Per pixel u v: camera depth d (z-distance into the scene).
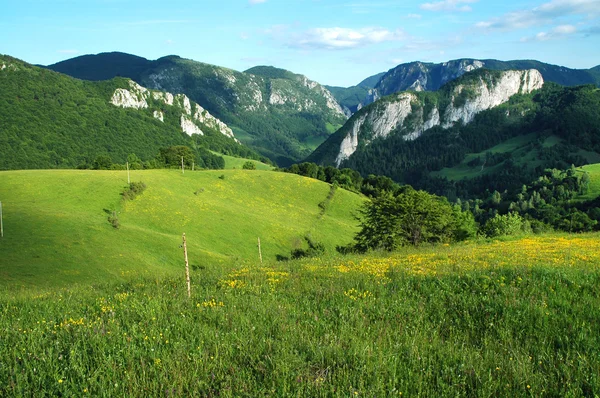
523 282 12.46
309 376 6.87
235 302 11.53
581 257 18.03
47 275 48.81
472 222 76.44
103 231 65.12
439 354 7.77
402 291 12.38
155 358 7.48
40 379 6.67
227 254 77.62
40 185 84.62
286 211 112.38
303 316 10.24
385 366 7.13
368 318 10.06
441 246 30.22
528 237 32.50
